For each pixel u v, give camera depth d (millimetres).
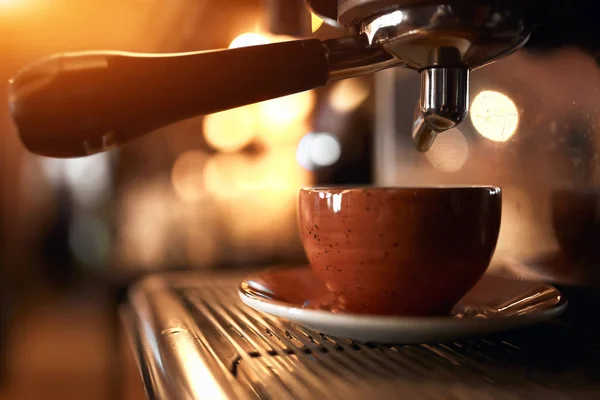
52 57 302
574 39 384
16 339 1609
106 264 1692
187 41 1725
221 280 574
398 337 314
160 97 305
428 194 346
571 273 397
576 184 390
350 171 1438
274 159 1635
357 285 362
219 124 1716
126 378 1147
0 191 1853
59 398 1346
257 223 1493
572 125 392
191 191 1652
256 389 282
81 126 300
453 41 311
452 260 352
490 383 292
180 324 386
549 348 344
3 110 1860
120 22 1828
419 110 362
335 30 471
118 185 1741
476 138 471
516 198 440
